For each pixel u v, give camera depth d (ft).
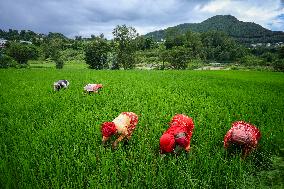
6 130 32.04
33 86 66.33
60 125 32.27
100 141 27.53
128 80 82.64
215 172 22.25
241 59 458.91
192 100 49.55
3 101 47.21
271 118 36.68
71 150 24.49
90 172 21.98
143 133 29.53
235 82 94.94
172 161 21.95
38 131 30.14
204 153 24.39
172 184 20.81
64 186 19.25
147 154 24.34
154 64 369.71
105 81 76.64
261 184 22.31
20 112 39.73
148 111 40.01
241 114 40.27
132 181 19.90
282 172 23.94
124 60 279.28
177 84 76.48
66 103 44.91
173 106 43.96
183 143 22.62
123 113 27.30
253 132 25.13
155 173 21.90
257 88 77.00
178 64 330.13
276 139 29.04
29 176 20.61
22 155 23.59
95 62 280.31
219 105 47.11
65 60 381.60
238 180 21.22
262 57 458.50
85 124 32.27
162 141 22.24
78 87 63.67
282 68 285.84
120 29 273.75
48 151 24.53
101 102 46.19
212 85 79.92
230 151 25.50
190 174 20.74
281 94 66.74
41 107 41.73
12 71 122.62
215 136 29.14
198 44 499.51
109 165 22.03
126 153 25.54
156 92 56.75
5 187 19.49
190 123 25.43
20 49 340.39
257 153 26.22
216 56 526.57
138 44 285.64
